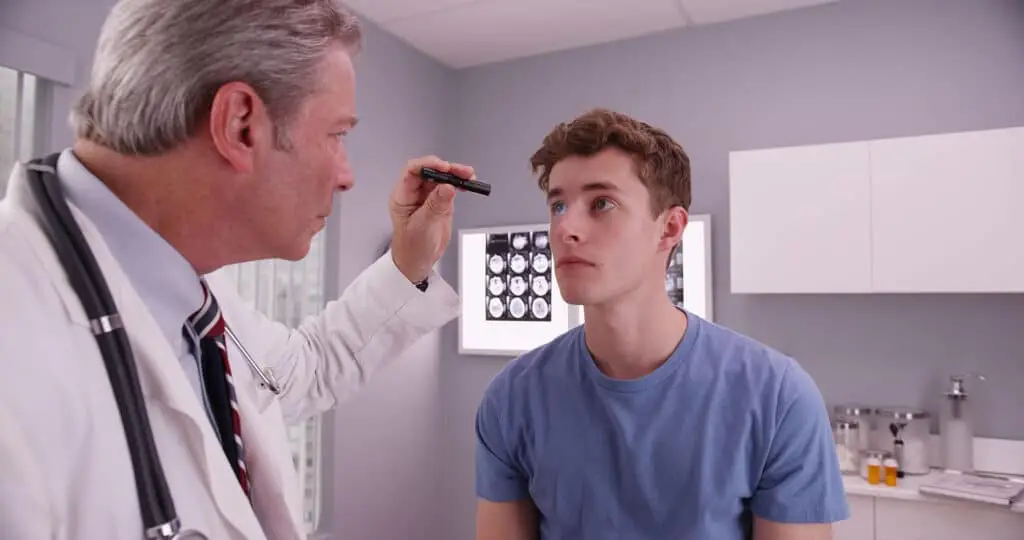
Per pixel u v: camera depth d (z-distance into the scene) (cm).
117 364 47
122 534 45
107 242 52
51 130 148
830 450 81
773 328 235
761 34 243
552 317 268
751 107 243
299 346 92
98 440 45
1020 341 204
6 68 138
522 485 95
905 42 222
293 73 52
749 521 84
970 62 213
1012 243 178
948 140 187
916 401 215
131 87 49
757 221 209
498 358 281
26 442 41
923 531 179
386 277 95
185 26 49
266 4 51
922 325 216
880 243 193
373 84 252
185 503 51
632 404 82
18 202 50
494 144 289
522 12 242
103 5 159
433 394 285
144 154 51
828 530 79
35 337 43
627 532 82
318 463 228
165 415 52
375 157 252
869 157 196
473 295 285
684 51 255
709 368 83
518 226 277
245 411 66
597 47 271
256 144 52
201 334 61
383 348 99
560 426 86
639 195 77
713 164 248
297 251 60
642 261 78
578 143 77
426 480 278
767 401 80
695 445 80
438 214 92
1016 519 169
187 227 54
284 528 66
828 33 233
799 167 204
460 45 273
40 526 41
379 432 251
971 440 202
